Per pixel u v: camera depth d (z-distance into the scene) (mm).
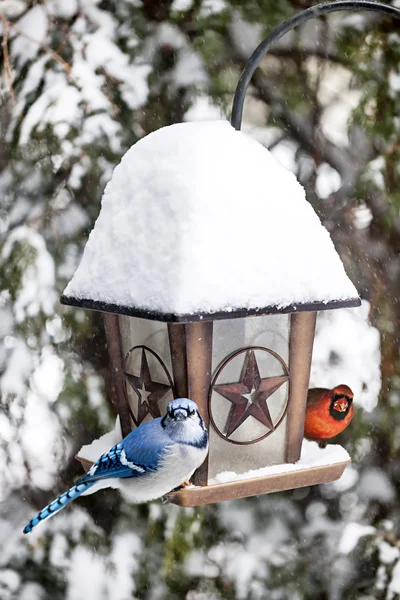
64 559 4762
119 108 4531
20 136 4402
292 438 3184
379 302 5031
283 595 5113
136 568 4707
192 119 4762
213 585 5070
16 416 4527
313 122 5203
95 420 4582
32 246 4418
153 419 3057
